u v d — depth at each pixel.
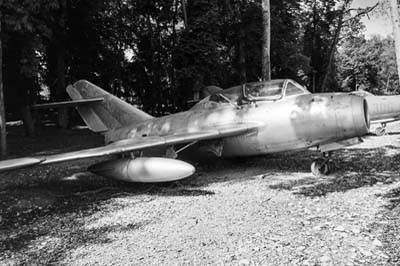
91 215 5.95
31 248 4.65
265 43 13.51
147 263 3.99
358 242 4.21
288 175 8.11
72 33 20.19
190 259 4.02
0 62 11.89
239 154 9.01
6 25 12.67
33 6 12.58
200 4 16.98
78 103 10.44
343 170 8.27
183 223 5.23
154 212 5.88
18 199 7.12
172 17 21.48
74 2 18.83
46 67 21.16
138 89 24.20
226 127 8.38
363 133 7.42
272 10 19.25
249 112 8.53
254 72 20.97
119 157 8.96
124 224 5.38
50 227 5.46
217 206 6.00
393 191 6.30
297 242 4.30
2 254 4.48
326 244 4.20
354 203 5.73
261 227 4.88
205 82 17.55
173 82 21.62
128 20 22.30
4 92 16.73
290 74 22.23
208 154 9.30
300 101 7.91
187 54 17.12
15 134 18.44
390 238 4.27
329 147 7.81
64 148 14.41
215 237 4.62
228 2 18.22
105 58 22.45
